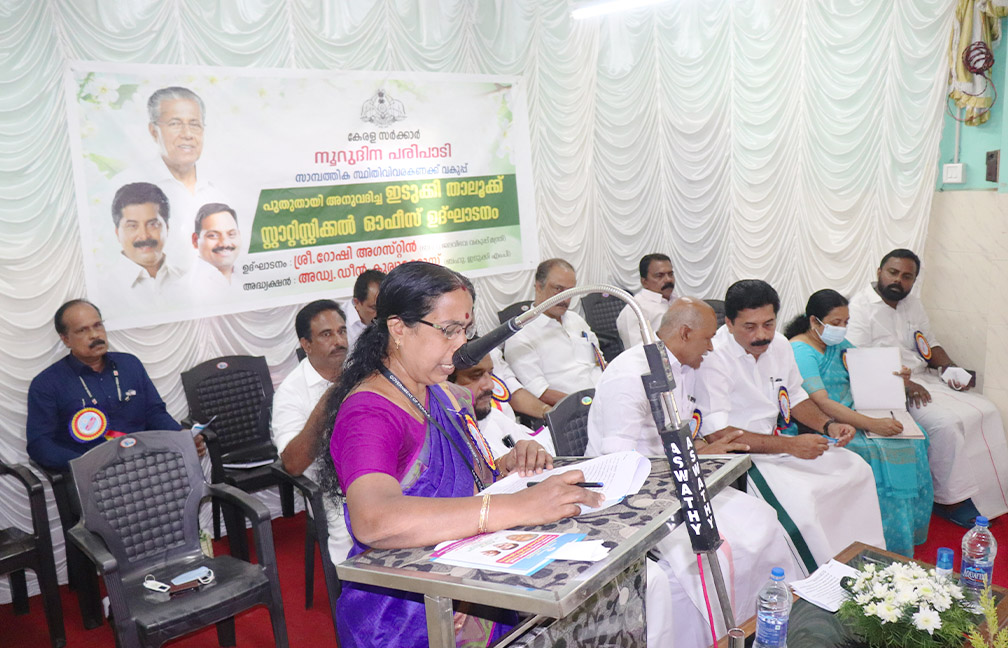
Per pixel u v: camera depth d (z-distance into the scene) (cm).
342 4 461
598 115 577
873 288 473
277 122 442
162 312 412
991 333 482
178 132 410
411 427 149
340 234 471
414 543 128
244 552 373
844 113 524
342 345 315
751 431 342
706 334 294
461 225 522
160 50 404
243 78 429
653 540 125
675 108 580
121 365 383
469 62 515
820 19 523
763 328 330
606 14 567
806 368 377
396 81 484
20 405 375
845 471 331
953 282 501
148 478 287
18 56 363
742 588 272
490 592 111
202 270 423
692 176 584
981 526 249
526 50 538
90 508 273
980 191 480
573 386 456
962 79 474
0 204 365
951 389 450
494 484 154
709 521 136
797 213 554
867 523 334
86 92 382
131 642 249
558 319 461
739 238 578
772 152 554
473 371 271
